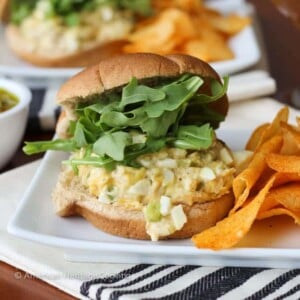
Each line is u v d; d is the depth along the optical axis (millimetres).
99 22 790
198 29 778
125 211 456
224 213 469
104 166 458
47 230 469
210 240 433
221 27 814
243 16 876
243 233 432
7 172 555
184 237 459
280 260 443
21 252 467
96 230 471
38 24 787
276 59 851
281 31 921
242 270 445
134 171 454
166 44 762
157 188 453
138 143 459
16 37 799
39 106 680
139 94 456
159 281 434
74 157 490
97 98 479
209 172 461
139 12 809
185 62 468
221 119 513
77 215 482
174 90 460
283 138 492
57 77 739
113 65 463
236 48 792
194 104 491
